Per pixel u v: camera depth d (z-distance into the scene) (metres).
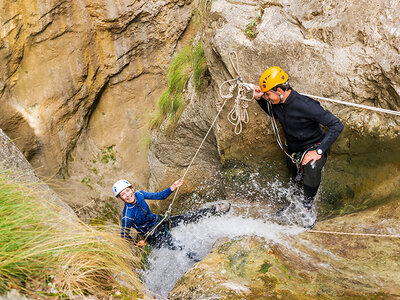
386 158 3.53
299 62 3.63
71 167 6.23
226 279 2.94
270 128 4.12
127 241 3.78
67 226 3.07
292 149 3.56
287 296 2.70
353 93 3.46
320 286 2.79
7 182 3.03
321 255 3.17
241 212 4.37
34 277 2.58
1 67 5.38
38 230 2.82
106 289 2.79
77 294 2.56
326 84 3.54
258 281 2.89
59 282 2.60
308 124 3.28
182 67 5.52
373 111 3.46
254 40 3.79
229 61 3.97
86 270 2.82
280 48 3.68
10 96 5.55
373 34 3.29
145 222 4.02
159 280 3.98
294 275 2.94
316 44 3.54
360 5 3.35
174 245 4.11
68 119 6.06
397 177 3.48
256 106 4.08
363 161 3.68
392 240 3.14
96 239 3.01
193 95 5.07
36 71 5.66
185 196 5.87
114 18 5.71
